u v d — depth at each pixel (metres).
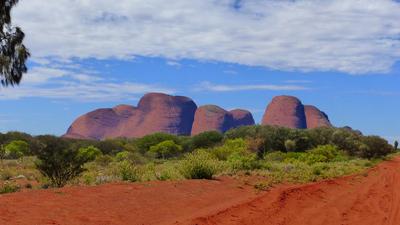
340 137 81.69
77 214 11.58
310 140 77.69
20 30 24.47
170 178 22.16
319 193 20.70
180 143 88.69
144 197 15.12
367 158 76.00
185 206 14.43
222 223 12.15
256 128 80.06
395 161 68.25
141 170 24.11
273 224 12.64
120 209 12.84
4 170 27.25
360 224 13.26
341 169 39.50
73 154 18.78
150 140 88.06
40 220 10.48
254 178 25.16
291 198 17.94
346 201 18.52
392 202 18.12
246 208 14.71
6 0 23.61
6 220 10.15
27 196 13.42
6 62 24.11
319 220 13.78
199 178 22.47
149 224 11.39
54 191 14.72
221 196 17.33
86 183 19.25
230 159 33.97
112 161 47.66
